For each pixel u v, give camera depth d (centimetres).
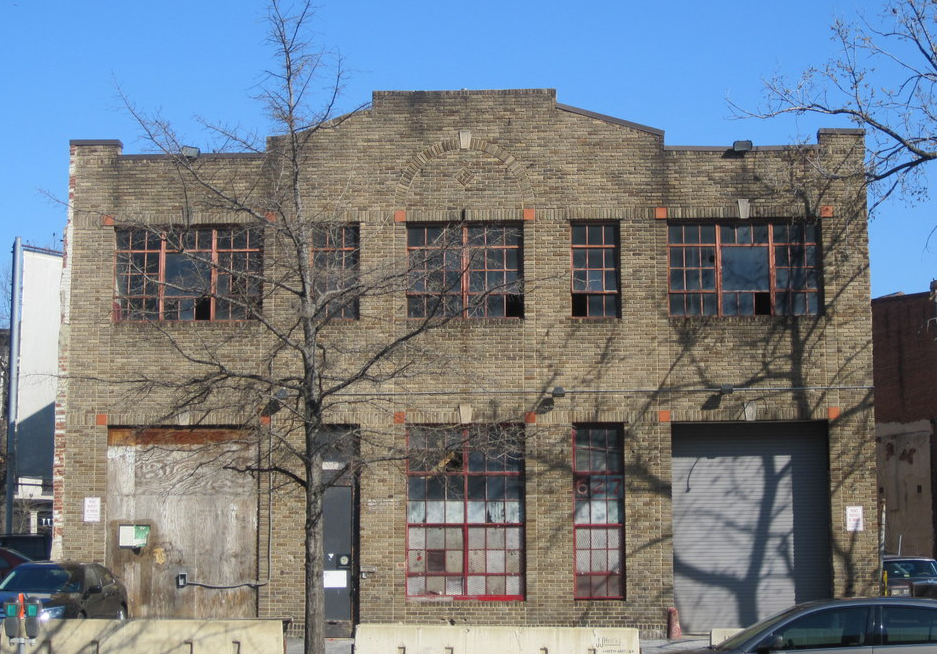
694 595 2289
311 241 1970
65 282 2348
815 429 2316
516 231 2344
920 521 3706
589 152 2345
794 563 2291
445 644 1686
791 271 2336
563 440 2273
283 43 1888
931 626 1330
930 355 3709
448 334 2297
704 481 2314
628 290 2309
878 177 2130
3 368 3962
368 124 2358
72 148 2386
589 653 1677
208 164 2347
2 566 2398
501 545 2270
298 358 2272
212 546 2283
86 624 1711
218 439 2308
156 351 2319
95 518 2291
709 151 2341
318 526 1675
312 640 1639
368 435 2144
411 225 2347
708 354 2294
